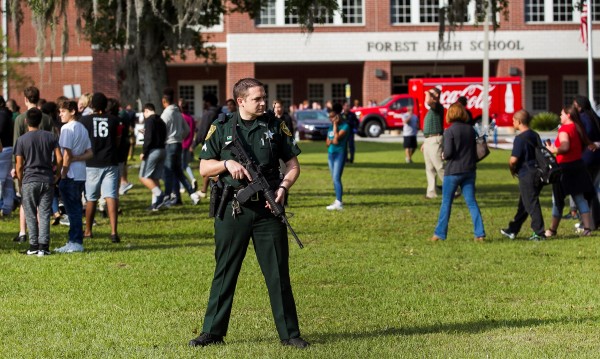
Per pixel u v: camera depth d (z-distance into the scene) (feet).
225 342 30.45
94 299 38.34
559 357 27.78
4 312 35.94
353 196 84.64
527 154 56.34
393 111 206.39
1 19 152.76
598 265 46.62
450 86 206.59
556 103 236.22
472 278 42.93
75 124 51.49
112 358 28.60
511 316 34.78
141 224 65.36
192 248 53.16
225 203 29.43
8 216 69.87
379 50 224.33
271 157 29.48
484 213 71.82
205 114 80.33
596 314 35.01
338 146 73.00
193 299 38.17
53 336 31.94
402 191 89.61
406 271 44.86
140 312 35.81
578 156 57.98
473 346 29.53
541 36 223.10
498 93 208.33
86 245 54.60
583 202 58.54
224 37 226.17
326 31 224.53
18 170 50.21
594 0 222.69
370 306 36.58
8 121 66.69
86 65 211.20
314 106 215.92
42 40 87.40
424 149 82.23
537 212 56.34
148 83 107.14
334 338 31.14
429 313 35.29
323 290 39.96
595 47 222.89
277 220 29.55
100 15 97.86
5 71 152.76
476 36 222.89
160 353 29.01
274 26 224.33
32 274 44.37
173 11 102.68
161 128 72.90
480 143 56.85
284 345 29.71
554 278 42.88
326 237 58.29
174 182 77.25
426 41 223.92
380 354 28.45
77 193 51.88
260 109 29.37
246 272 44.27
